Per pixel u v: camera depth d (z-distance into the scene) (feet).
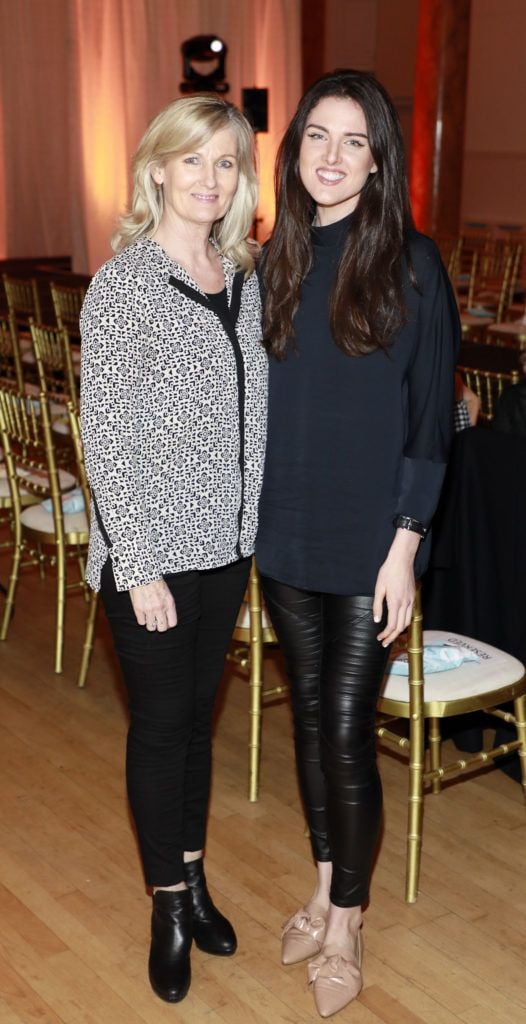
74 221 30.09
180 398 6.10
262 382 6.46
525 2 36.83
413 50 40.32
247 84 32.24
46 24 29.81
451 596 9.98
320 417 6.36
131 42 29.81
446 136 31.55
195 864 7.41
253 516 6.64
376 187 6.05
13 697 11.32
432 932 7.71
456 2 30.60
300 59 32.30
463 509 9.53
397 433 6.28
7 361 21.33
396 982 7.18
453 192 32.07
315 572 6.53
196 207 6.14
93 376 5.95
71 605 13.71
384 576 6.30
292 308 6.31
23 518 12.14
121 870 8.42
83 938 7.62
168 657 6.48
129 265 6.06
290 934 7.42
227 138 6.12
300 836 8.90
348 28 41.55
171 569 6.31
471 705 8.09
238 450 6.40
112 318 5.94
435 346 6.10
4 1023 6.80
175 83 30.76
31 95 30.19
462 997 7.04
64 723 10.78
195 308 6.16
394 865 8.52
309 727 7.10
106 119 29.71
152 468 6.15
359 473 6.34
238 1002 7.00
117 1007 6.96
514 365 15.84
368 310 6.01
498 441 9.21
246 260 6.51
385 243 6.03
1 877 8.30
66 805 9.32
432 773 8.27
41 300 24.00
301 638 6.92
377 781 6.73
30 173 30.83
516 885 8.29
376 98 5.95
